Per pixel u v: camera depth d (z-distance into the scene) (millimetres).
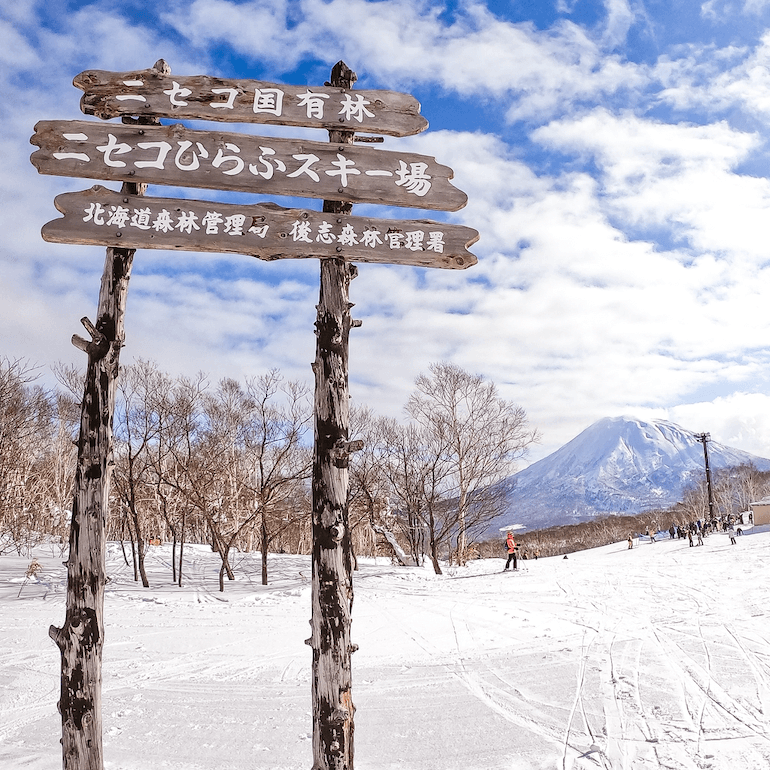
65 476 31422
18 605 15672
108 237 4398
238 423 27781
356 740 6043
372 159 4777
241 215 4535
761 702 6480
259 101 4715
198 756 5684
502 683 7914
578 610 13836
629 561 28594
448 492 29969
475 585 20656
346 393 4523
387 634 11961
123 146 4516
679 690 7070
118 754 5754
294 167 4676
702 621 11430
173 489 24719
